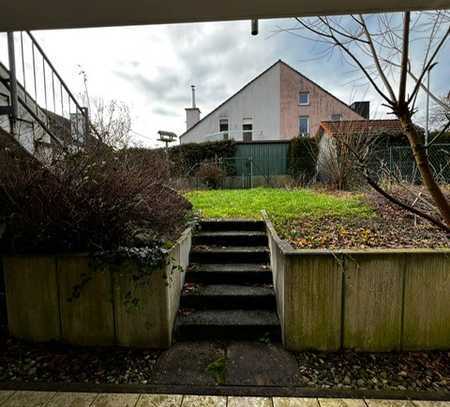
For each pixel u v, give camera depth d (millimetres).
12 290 2662
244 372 2197
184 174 9320
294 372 2193
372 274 2381
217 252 3574
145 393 1990
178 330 2664
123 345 2596
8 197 2756
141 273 2529
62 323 2643
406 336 2408
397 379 2107
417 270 2367
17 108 2965
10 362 2379
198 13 1679
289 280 2410
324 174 8508
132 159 3578
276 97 18188
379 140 7562
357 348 2432
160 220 3410
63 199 2713
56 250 2766
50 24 1807
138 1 1560
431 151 3643
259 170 11750
